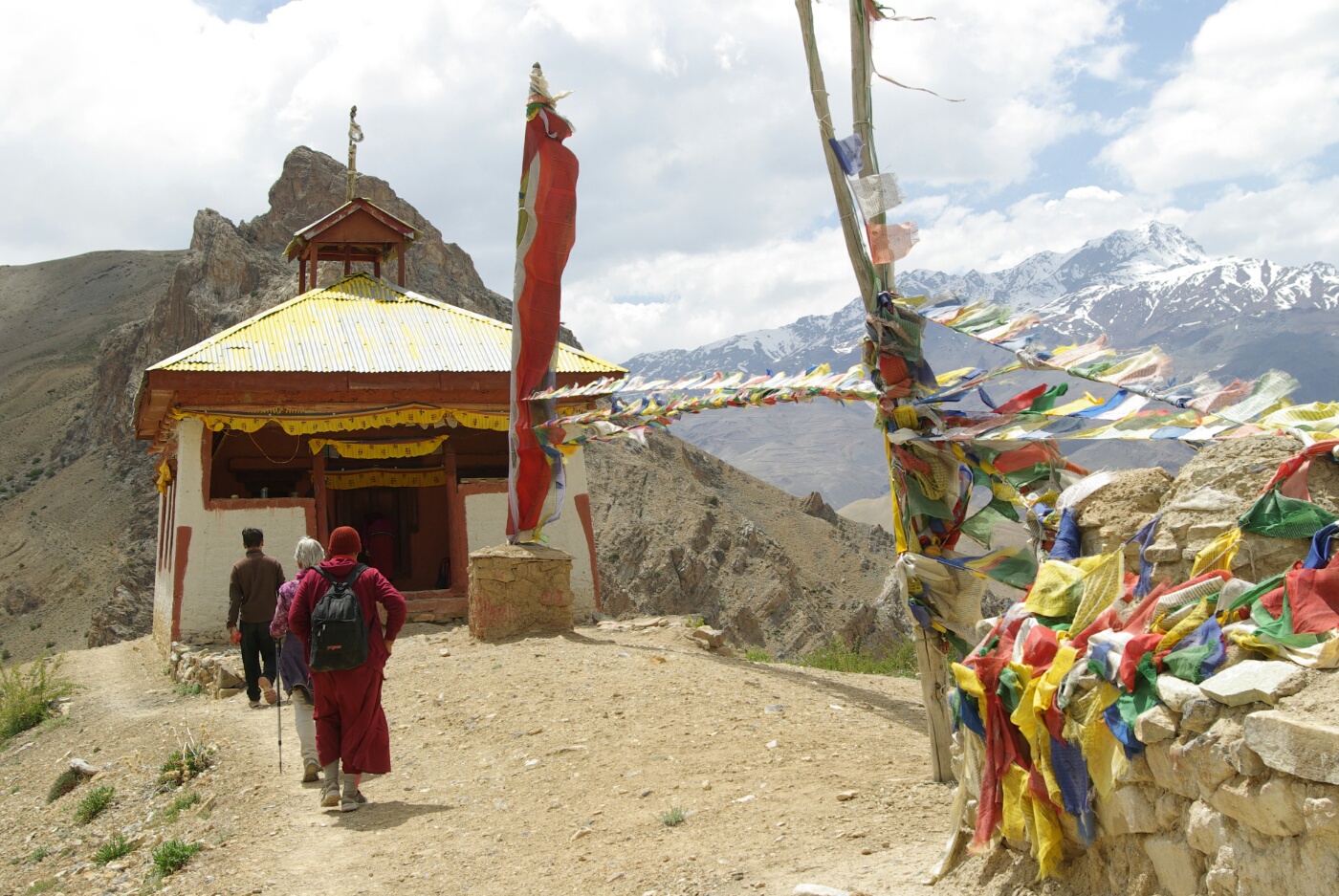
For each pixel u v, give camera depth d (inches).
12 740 592.1
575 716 394.3
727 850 247.0
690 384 402.0
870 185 286.2
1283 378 186.2
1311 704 131.5
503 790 328.8
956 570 275.9
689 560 3779.5
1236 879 136.9
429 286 4943.4
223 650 655.1
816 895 203.3
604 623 692.1
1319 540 157.3
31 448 5979.3
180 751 437.7
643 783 313.1
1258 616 153.4
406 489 952.9
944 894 196.9
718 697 410.6
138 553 4409.5
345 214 898.1
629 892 231.3
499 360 757.3
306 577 333.4
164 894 283.7
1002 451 270.1
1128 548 201.9
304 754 365.1
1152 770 155.3
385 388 725.9
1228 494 185.5
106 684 705.0
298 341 746.8
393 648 601.9
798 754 331.6
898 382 280.5
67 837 388.8
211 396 700.7
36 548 4805.6
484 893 246.1
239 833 323.0
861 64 296.0
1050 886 178.9
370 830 306.7
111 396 5659.5
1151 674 159.8
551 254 598.9
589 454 4197.8
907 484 282.4
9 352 7667.3
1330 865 122.6
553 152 598.9
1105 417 208.4
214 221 5649.6
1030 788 181.5
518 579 572.7
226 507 698.8
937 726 289.0
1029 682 183.3
